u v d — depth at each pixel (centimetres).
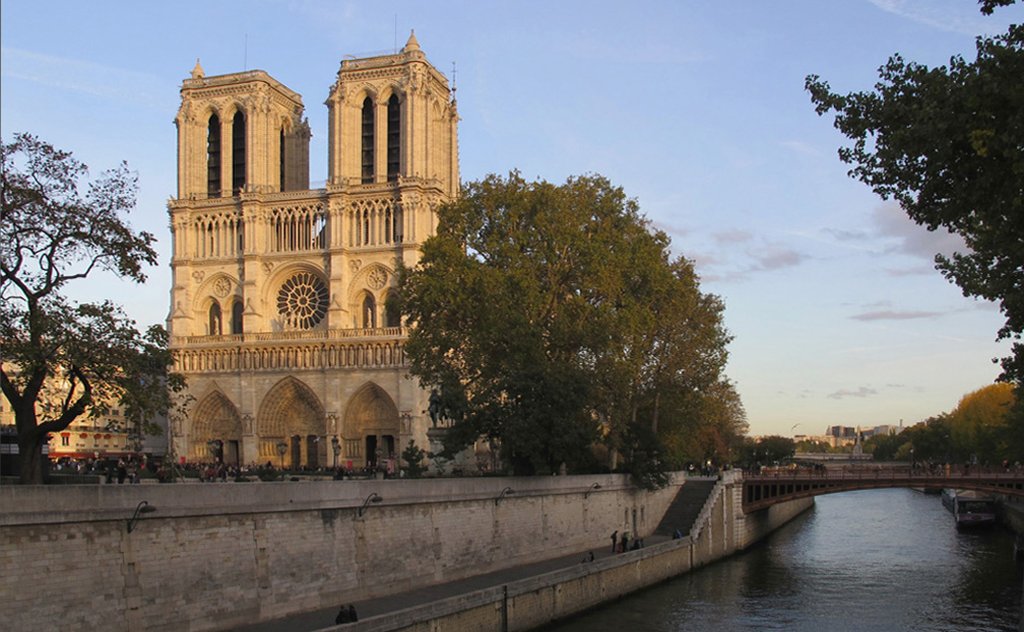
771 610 7781
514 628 6306
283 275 17150
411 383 15950
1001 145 3462
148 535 4975
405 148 16750
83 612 4616
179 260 17388
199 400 17000
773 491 12538
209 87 17650
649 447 10688
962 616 7644
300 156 18512
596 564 7619
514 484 8231
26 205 5569
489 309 9662
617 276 10075
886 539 13112
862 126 3972
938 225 4031
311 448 16662
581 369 9825
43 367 5606
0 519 4259
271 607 5672
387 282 16512
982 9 3709
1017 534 12631
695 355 11381
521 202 10394
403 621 5162
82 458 16412
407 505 6888
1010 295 4944
